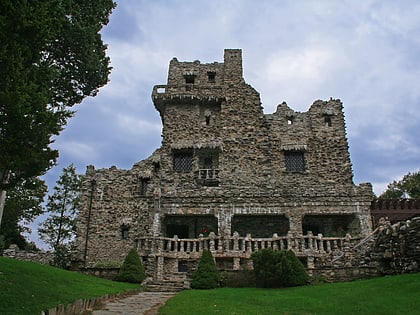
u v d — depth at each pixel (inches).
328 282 881.5
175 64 1845.5
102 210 1524.4
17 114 501.4
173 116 1724.9
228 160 1617.9
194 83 1819.6
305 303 633.0
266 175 1593.3
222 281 954.1
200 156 1659.7
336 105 1711.4
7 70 502.3
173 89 1752.0
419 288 624.1
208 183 1573.6
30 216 2039.9
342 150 1630.2
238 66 1807.3
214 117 1734.7
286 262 881.5
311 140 1649.9
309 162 1611.7
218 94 1736.0
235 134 1664.6
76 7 1053.8
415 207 1354.6
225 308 611.5
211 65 1847.9
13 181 536.4
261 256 910.4
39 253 1565.0
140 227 1494.8
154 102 1748.3
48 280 694.5
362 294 649.0
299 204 1306.6
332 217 1402.6
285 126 1676.9
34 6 563.2
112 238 1483.8
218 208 1322.6
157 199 1342.3
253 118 1692.9
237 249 1178.0
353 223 1322.6
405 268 824.3
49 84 728.3
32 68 586.9
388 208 1358.3
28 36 548.7
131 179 1574.8
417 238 808.3
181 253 1194.0
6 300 499.5
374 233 991.6
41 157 534.9
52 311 485.7
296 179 1581.0
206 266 967.0
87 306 610.2
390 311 526.0
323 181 1577.3
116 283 917.8
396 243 861.8
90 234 1488.7
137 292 881.5
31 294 556.7
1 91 486.6
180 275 1171.3
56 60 1064.8
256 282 911.7
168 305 656.4
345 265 995.9
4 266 701.3
